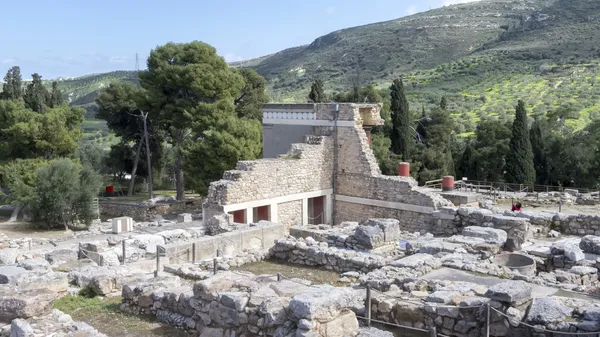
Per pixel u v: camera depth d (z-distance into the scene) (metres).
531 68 151.50
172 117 53.75
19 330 10.55
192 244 19.70
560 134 60.47
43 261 16.97
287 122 35.38
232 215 25.95
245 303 11.16
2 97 60.62
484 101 121.25
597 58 147.50
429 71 174.00
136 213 50.16
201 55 53.59
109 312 13.77
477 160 59.88
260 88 63.38
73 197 42.97
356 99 61.88
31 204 43.00
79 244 20.83
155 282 14.20
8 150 49.88
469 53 198.62
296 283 11.98
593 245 18.34
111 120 64.06
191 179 47.53
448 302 11.56
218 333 11.52
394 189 30.58
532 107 106.56
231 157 45.31
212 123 50.16
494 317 10.82
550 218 23.88
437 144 60.19
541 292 13.12
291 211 31.39
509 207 33.97
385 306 11.94
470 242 18.66
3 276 14.22
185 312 12.60
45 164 45.72
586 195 38.22
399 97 54.31
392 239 20.58
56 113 51.00
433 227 25.47
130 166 68.69
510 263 17.05
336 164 33.19
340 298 10.16
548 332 10.28
